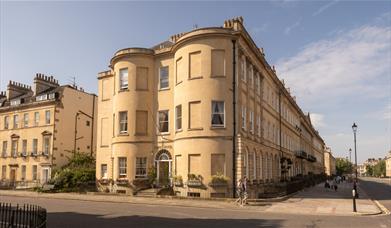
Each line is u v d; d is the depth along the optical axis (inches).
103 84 1472.7
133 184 1234.0
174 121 1195.9
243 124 1171.9
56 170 1617.9
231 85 1101.7
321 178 2918.3
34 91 1907.0
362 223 622.2
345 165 6190.9
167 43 1397.6
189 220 630.5
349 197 1235.9
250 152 1202.6
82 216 685.9
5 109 1940.2
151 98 1294.3
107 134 1427.2
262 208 842.8
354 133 1160.8
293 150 2287.2
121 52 1316.4
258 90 1409.9
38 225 402.3
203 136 1068.5
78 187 1423.5
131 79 1295.5
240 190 921.5
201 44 1115.9
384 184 2881.4
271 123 1638.8
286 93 2030.0
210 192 1032.2
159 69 1300.4
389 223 626.5
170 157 1229.1
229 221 620.1
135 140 1264.8
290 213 765.3
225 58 1106.7
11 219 423.8
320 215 740.0
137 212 749.9
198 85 1099.3
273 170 1617.9
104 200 1042.7
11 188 1663.4
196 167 1075.3
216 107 1088.8
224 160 1058.1
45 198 1161.4
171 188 1148.5
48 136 1752.0
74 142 1829.5
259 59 1411.2
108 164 1391.5
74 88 1872.5
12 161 1867.6
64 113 1792.6
